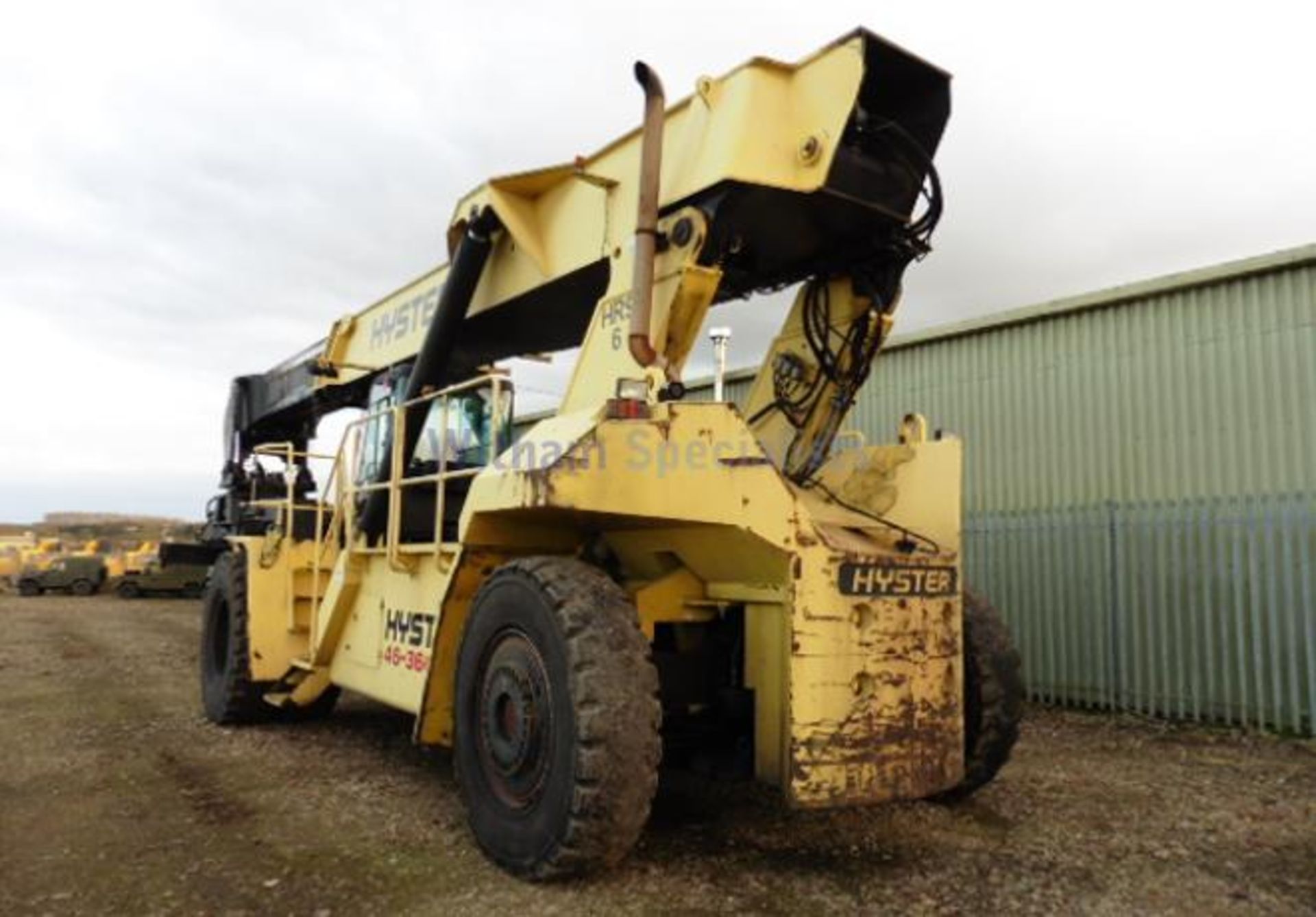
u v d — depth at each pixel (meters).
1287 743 6.61
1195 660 7.46
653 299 4.24
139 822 4.52
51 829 4.43
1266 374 7.23
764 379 5.16
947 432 9.30
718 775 4.11
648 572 4.31
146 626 15.75
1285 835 4.40
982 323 8.97
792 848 4.06
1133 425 7.99
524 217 5.16
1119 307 8.14
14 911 3.46
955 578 4.05
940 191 4.35
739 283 5.09
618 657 3.51
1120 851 4.11
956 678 4.00
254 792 5.06
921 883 3.68
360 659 5.84
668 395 3.96
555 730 3.55
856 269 4.70
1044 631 8.46
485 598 4.09
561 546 4.46
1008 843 4.19
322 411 8.73
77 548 34.19
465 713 4.13
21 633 14.48
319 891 3.62
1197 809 4.82
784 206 4.29
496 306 5.46
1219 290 7.54
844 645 3.66
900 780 3.75
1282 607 7.02
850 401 4.78
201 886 3.69
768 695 3.82
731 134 4.06
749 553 3.73
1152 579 7.77
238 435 9.63
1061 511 8.41
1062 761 6.00
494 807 3.90
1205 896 3.61
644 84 4.15
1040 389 8.63
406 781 5.29
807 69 4.15
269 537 7.05
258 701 6.93
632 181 4.55
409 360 6.46
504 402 4.90
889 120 4.40
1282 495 7.07
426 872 3.80
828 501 4.73
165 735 6.64
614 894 3.52
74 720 7.22
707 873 3.75
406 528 5.63
